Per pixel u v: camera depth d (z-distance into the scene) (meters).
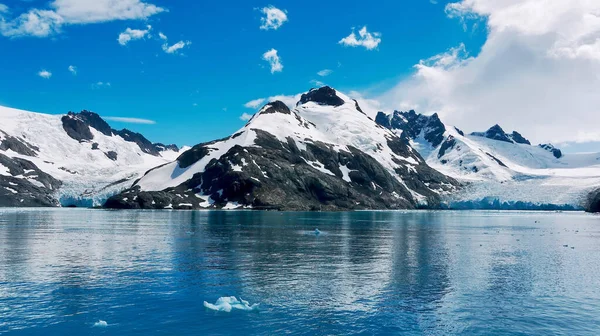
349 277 44.31
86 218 139.38
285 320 30.69
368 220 145.38
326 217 160.88
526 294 38.19
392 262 53.44
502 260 56.25
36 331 28.30
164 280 42.09
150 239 75.75
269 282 41.72
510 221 158.38
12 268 47.34
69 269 47.00
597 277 45.41
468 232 100.75
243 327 29.27
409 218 168.25
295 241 74.56
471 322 30.81
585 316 32.25
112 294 36.78
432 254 60.69
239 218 142.62
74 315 31.36
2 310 32.31
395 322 30.61
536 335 28.56
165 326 29.34
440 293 38.19
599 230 112.81
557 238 88.31
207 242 71.88
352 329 29.16
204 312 32.25
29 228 98.00
